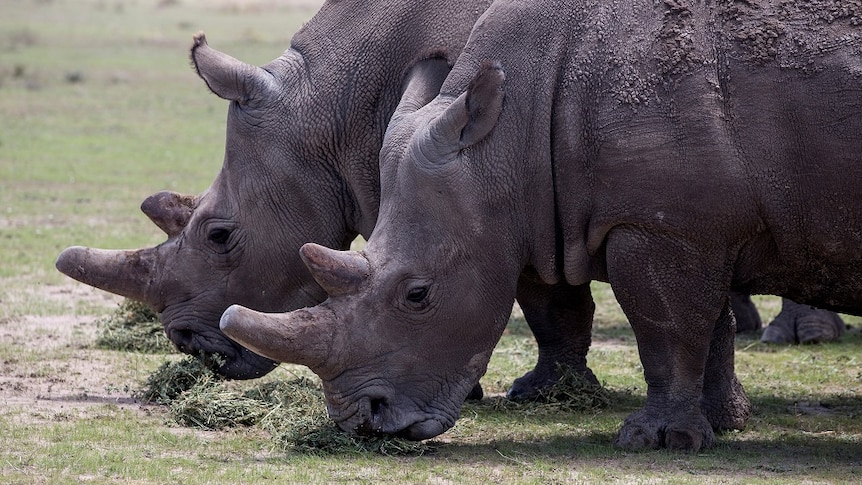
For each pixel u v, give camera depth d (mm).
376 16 17312
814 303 15734
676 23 14883
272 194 17297
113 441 15328
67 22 97750
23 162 42312
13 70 66875
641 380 19828
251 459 14719
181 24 94062
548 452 15383
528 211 15320
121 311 21844
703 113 14578
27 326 22375
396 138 15359
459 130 14766
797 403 18516
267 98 17297
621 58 14930
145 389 17984
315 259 14586
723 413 16734
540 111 15188
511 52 15375
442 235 14852
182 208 17766
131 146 46625
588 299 18469
